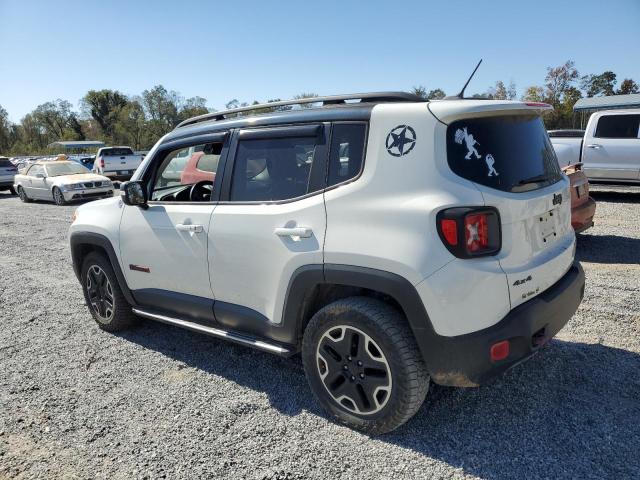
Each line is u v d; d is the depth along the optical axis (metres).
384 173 2.73
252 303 3.34
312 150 3.08
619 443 2.69
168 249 3.80
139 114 73.44
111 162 22.98
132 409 3.33
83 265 4.80
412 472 2.56
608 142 10.98
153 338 4.56
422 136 2.66
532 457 2.62
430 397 3.24
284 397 3.39
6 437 3.08
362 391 2.86
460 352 2.53
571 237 3.32
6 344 4.59
